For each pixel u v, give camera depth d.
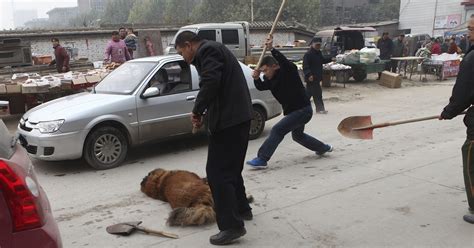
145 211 4.54
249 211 4.16
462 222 3.99
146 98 6.43
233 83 3.56
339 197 4.70
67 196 5.08
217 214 3.67
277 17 5.26
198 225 4.09
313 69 10.19
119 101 6.19
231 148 3.58
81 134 5.83
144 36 16.44
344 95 13.77
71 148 5.79
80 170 6.11
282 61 5.63
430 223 3.99
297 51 17.59
